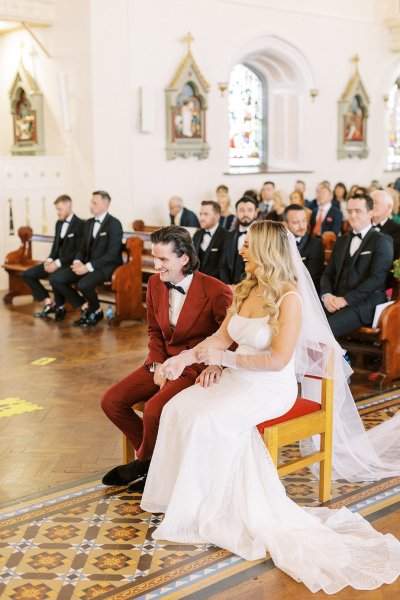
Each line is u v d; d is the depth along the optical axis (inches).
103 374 266.1
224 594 126.8
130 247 350.0
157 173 489.1
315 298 158.7
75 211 480.7
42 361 284.5
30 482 174.6
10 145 536.7
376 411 221.0
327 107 579.5
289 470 154.0
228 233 316.5
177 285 168.1
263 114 583.8
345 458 176.4
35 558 139.5
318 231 454.6
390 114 647.1
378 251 251.9
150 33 472.7
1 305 404.2
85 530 150.5
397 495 165.6
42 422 215.9
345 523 148.9
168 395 159.9
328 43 569.9
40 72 495.8
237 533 142.6
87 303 360.2
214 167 518.9
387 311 242.7
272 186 482.3
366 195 255.3
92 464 185.0
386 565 134.4
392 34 607.5
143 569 135.2
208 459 147.5
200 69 499.2
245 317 154.1
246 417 147.8
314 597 125.8
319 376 159.3
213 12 499.8
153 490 153.9
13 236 458.6
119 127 469.1
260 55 553.9
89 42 452.1
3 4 453.7
